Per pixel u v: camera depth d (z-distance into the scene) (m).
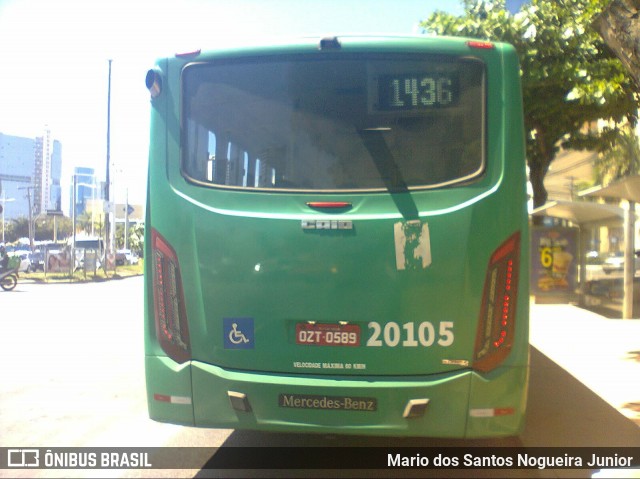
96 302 20.62
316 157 4.88
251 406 4.83
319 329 4.79
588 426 6.66
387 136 4.83
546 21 11.85
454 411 4.66
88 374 9.26
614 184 12.34
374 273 4.73
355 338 4.75
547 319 14.91
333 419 4.73
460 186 4.73
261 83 5.00
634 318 14.96
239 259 4.88
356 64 4.91
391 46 4.89
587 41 11.88
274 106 4.97
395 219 4.73
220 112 5.04
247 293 4.87
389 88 4.88
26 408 7.45
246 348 4.87
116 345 11.75
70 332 13.45
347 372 4.76
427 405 4.65
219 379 4.88
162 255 5.02
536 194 14.48
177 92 5.10
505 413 4.66
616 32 6.61
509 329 4.68
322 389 4.73
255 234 4.86
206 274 4.93
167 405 5.00
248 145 4.97
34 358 10.47
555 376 8.91
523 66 11.89
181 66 5.11
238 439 6.32
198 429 6.66
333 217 4.79
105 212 38.53
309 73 4.96
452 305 4.67
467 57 4.83
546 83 11.99
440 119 4.81
